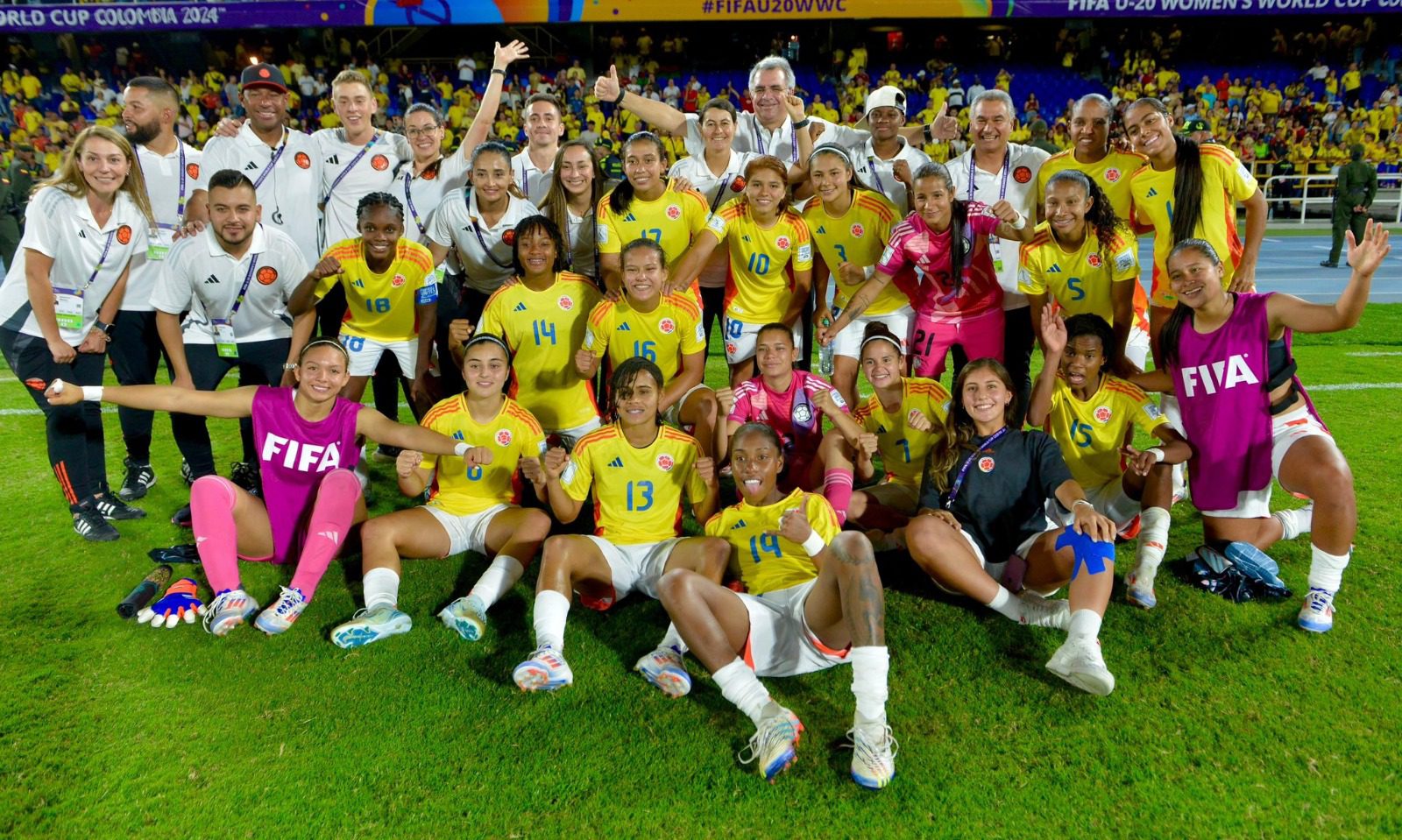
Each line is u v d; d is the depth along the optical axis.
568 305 4.74
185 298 4.57
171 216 5.06
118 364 4.97
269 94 5.17
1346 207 13.31
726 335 5.36
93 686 3.27
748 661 3.16
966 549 3.51
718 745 2.94
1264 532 3.91
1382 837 2.50
